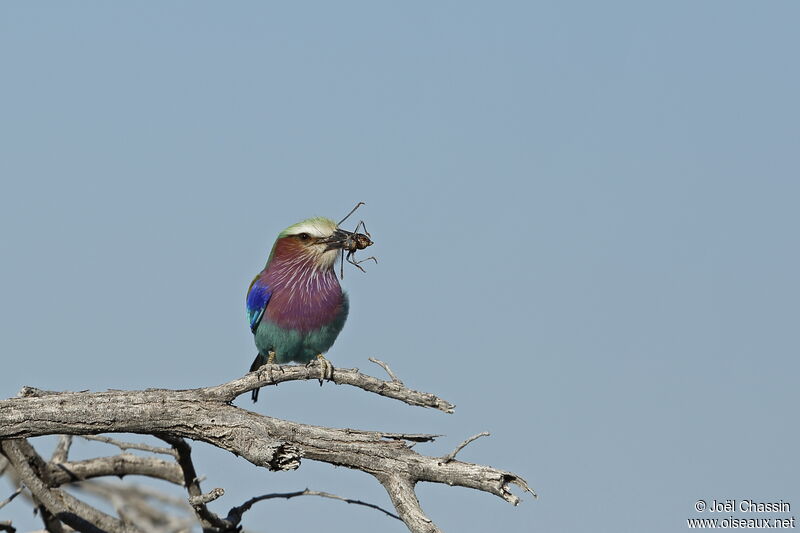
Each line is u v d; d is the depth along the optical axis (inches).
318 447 462.6
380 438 467.8
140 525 591.8
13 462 541.3
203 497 477.1
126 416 464.8
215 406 473.4
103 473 604.7
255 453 453.7
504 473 444.5
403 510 450.9
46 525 573.3
